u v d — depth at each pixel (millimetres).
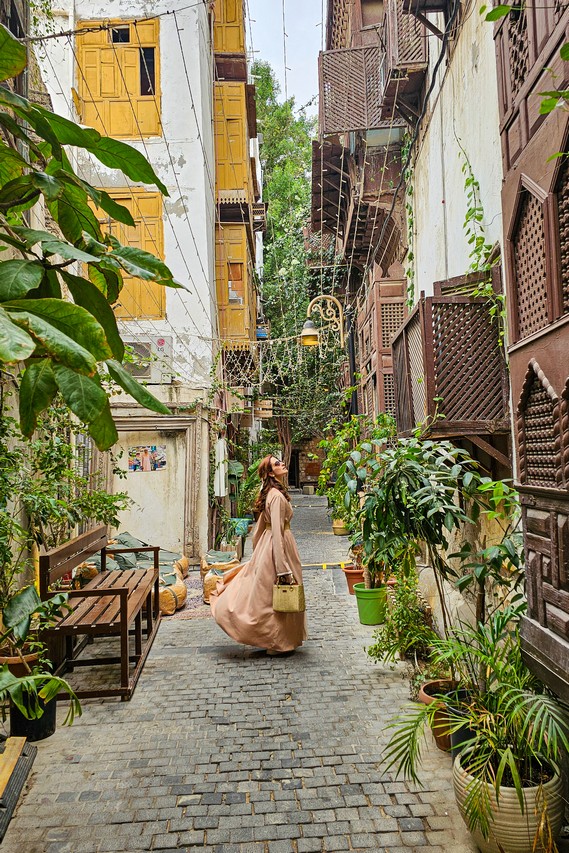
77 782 3281
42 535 5348
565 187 2367
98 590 4398
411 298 7441
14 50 1460
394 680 4719
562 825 2662
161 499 10398
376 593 6359
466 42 4812
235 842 2740
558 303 2416
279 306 25016
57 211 1650
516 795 2371
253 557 5738
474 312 4102
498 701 2734
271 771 3365
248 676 4914
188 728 3941
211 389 11141
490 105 4227
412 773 2781
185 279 11898
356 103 9016
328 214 14156
